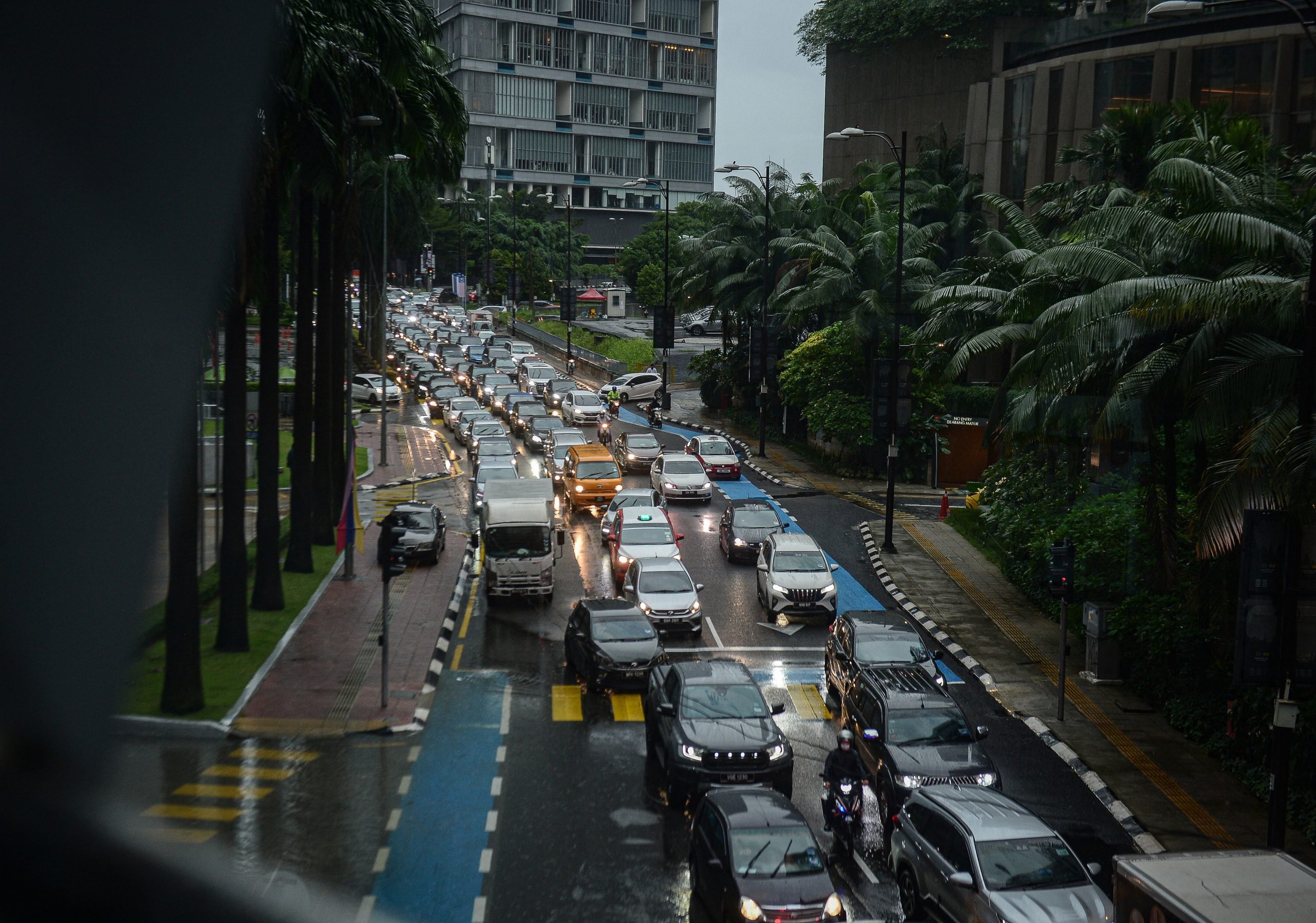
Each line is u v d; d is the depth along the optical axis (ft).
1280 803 48.21
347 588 101.24
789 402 172.55
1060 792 60.80
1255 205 70.18
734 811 46.70
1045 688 78.02
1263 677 50.08
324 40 72.49
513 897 46.32
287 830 51.31
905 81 246.27
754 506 119.03
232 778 58.03
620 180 569.64
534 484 111.65
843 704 70.08
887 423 119.14
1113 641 78.95
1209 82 154.51
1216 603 70.64
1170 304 61.77
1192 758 65.26
